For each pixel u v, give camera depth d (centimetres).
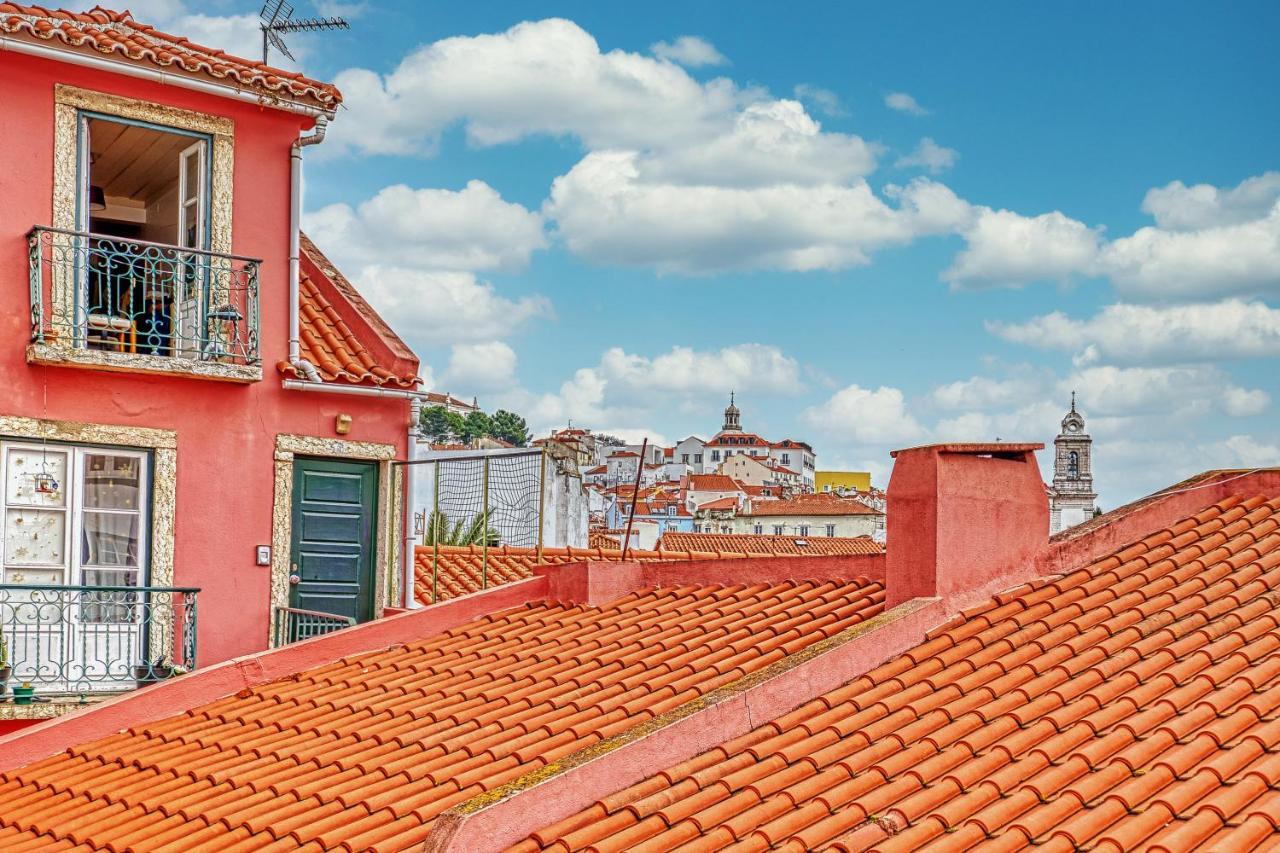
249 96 1463
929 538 1048
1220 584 1002
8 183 1348
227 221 1473
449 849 777
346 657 1373
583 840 797
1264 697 789
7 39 1323
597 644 1243
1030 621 1012
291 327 1502
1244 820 655
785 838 764
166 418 1418
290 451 1491
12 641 1319
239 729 1207
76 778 1159
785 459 12975
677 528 7769
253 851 914
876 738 877
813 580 1279
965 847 707
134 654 1382
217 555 1439
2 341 1333
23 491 1341
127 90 1415
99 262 1627
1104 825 693
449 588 1864
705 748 896
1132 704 833
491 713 1093
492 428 8894
